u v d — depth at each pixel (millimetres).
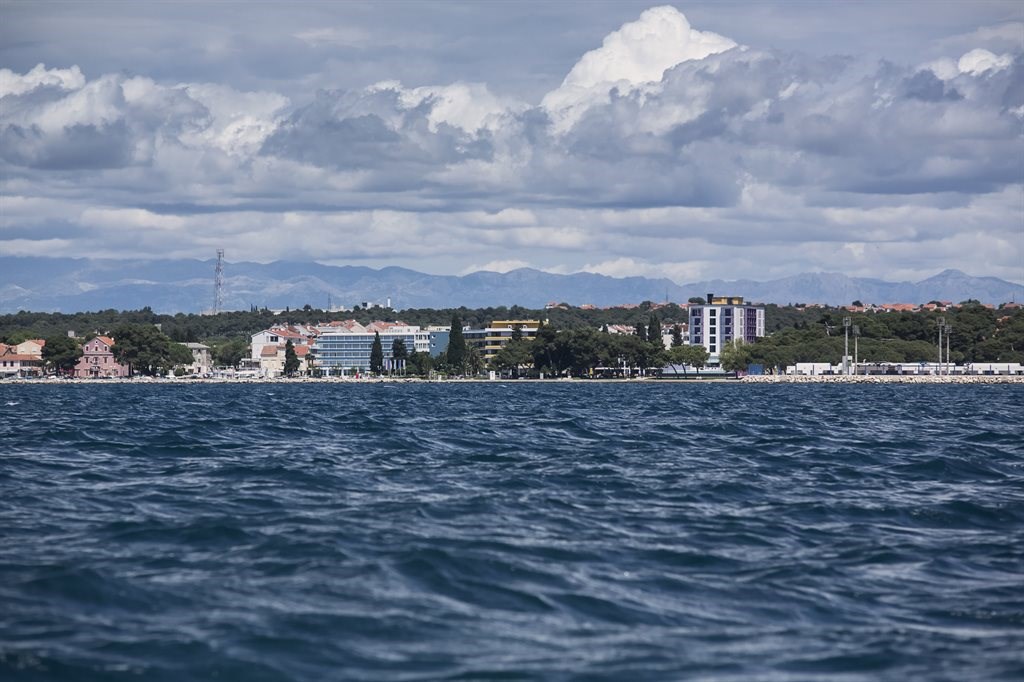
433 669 36844
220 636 39594
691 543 57969
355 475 86875
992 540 60125
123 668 36219
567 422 166125
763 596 46875
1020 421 184500
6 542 56750
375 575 48688
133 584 46875
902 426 164250
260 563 51000
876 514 68438
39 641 38719
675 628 42062
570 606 44656
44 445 117062
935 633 41719
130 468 92500
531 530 60781
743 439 130875
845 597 46906
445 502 71000
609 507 70375
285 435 135125
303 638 39594
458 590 46625
